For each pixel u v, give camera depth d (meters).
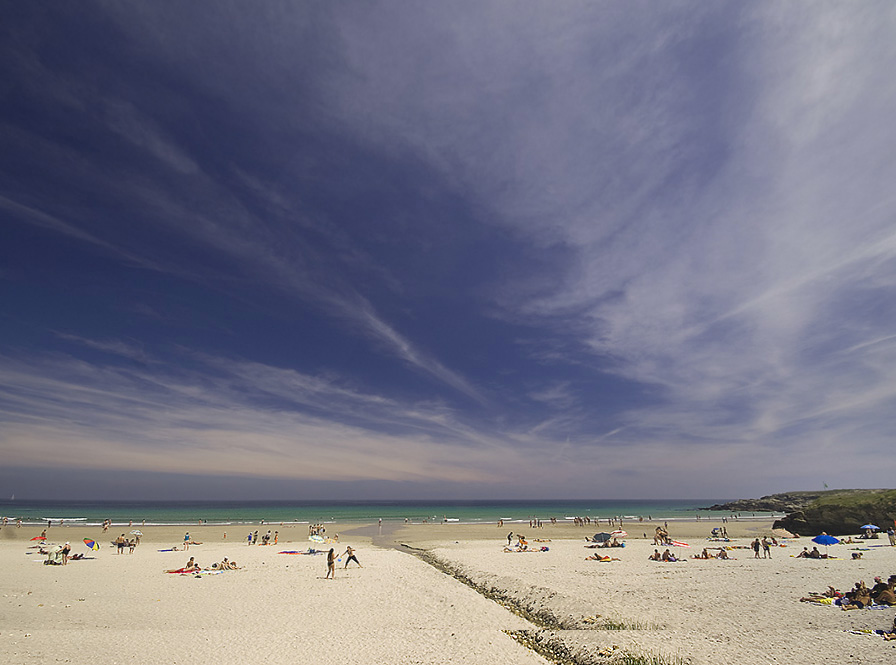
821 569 27.17
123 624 17.02
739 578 24.50
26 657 12.64
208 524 80.44
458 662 13.02
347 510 171.62
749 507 160.88
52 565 31.39
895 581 18.03
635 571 27.67
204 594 22.48
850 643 12.73
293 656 13.46
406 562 33.66
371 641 14.95
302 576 27.70
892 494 51.31
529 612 19.28
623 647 13.28
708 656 12.27
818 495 152.88
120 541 39.56
